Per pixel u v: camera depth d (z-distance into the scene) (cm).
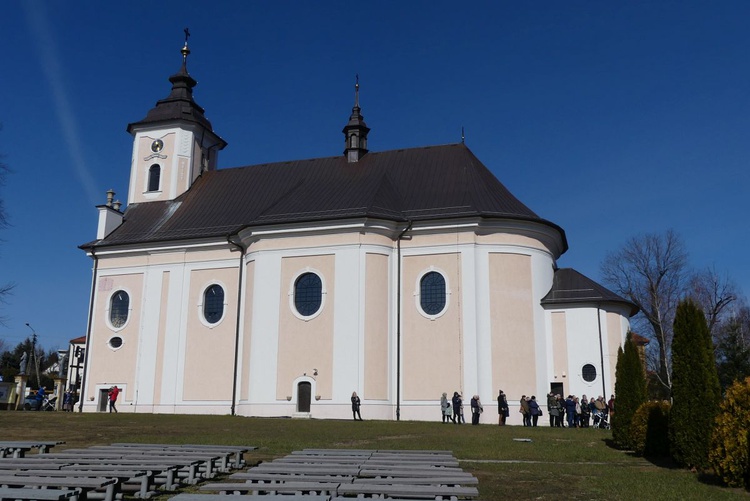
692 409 1628
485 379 3419
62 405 5125
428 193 3838
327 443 2083
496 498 1219
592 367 3547
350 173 4200
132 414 3462
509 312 3522
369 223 3544
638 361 2150
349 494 1069
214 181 4578
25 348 10125
